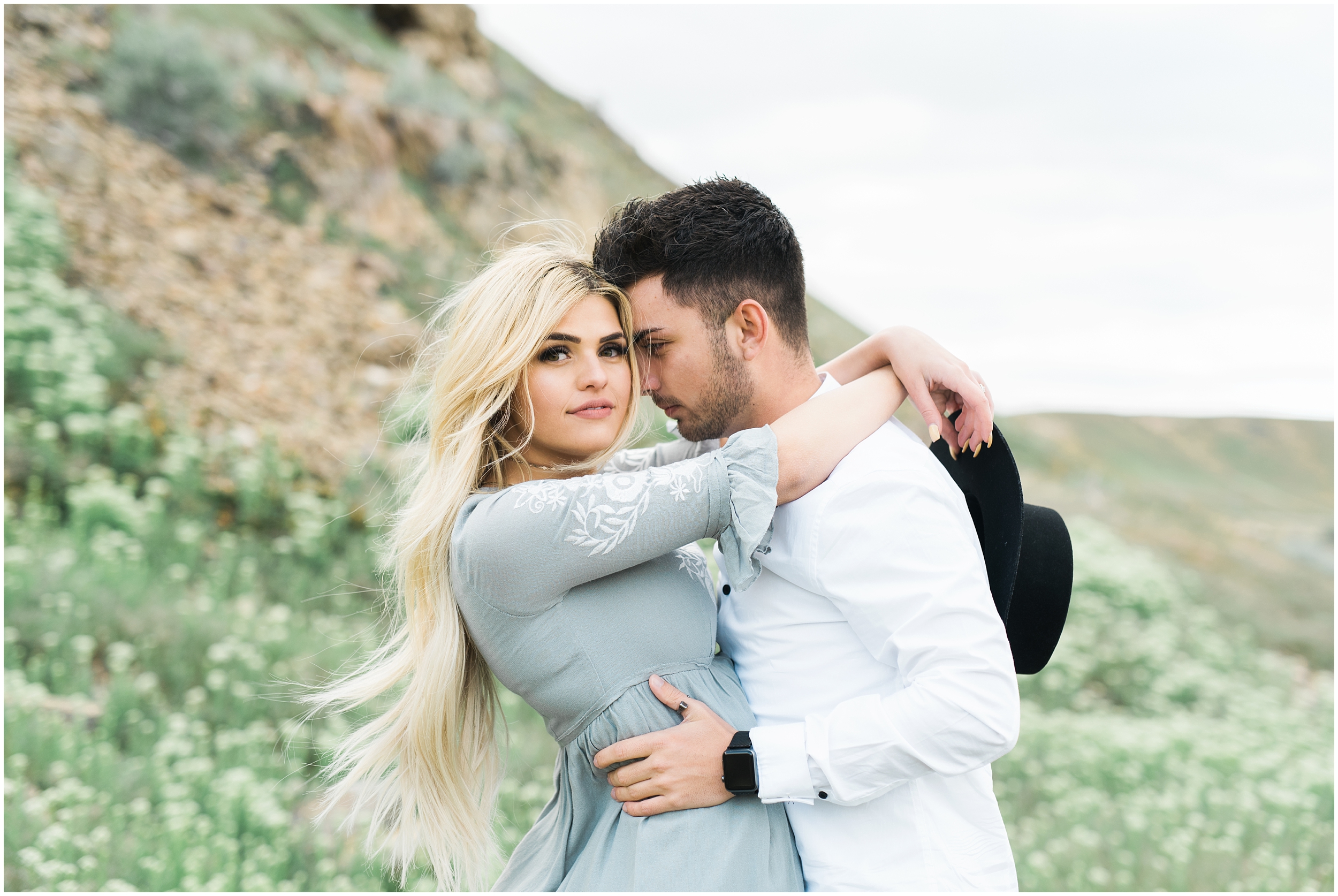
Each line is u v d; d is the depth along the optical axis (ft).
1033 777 17.53
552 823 6.03
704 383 6.05
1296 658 33.86
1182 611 32.50
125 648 14.58
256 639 16.17
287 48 35.88
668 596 5.75
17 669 14.10
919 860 5.38
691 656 5.73
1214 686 25.67
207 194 27.53
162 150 27.76
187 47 29.99
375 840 12.13
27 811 11.29
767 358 6.05
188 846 11.37
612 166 57.82
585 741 5.60
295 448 21.99
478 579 5.40
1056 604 6.40
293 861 11.78
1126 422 103.76
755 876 5.29
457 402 5.83
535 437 6.07
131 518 17.79
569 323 5.75
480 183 37.96
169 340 22.72
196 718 14.25
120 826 11.41
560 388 5.80
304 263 27.63
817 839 5.56
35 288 20.53
